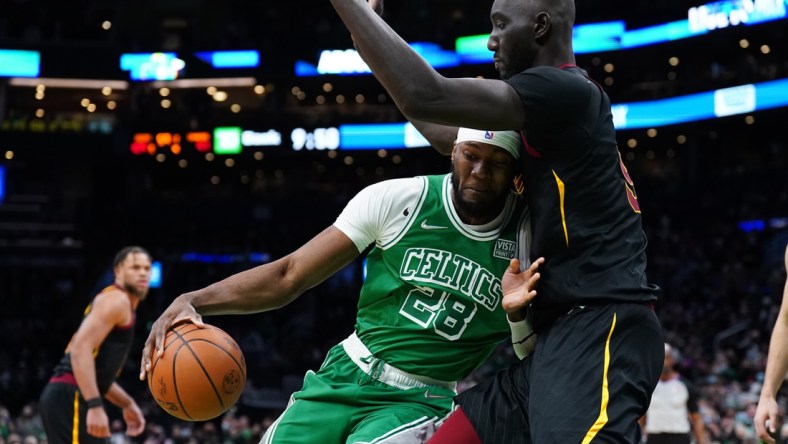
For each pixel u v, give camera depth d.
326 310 28.12
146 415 20.36
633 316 3.16
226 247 31.45
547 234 3.23
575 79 3.12
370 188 3.65
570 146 3.15
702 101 26.70
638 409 3.12
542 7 3.28
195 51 31.05
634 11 27.19
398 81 2.84
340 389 3.65
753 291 22.94
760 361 18.48
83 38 33.38
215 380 3.45
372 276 3.72
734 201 27.33
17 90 33.34
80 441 5.95
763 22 24.33
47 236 31.64
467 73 29.28
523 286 3.29
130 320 6.08
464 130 3.42
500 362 20.38
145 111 31.98
